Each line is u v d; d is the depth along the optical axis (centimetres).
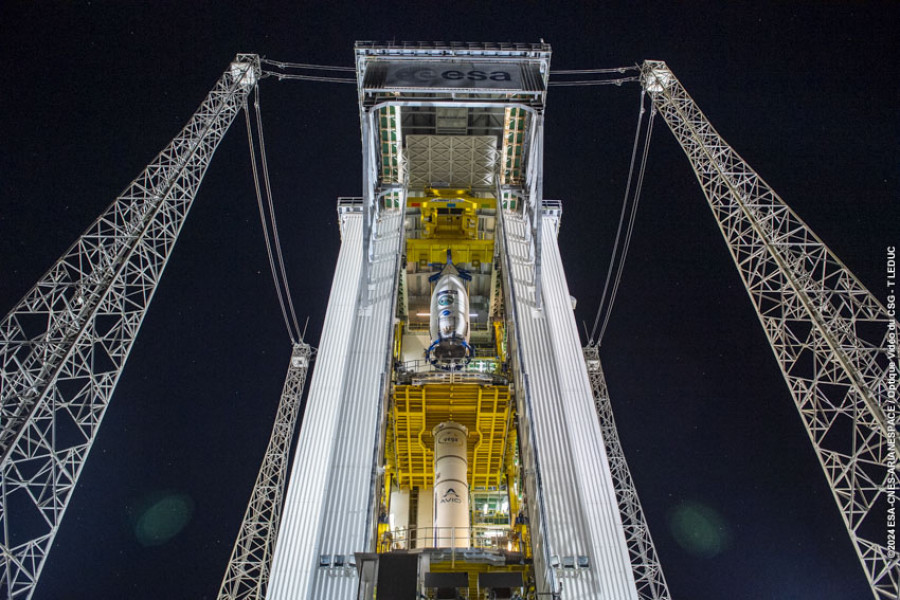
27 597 2002
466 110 3928
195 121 3522
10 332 2322
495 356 4297
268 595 2339
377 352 3153
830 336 2489
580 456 2805
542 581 2578
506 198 4100
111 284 2552
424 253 4216
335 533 2483
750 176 3409
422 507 4059
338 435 2812
